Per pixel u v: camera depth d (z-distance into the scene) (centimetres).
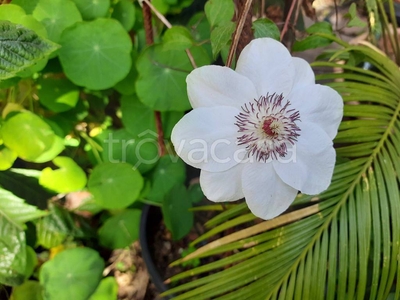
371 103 33
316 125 19
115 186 33
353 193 25
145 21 29
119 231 37
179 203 34
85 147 37
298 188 20
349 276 24
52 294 33
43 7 30
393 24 36
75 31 30
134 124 35
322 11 45
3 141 30
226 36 22
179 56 31
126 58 31
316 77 29
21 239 31
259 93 19
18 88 32
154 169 36
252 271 25
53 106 32
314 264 25
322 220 25
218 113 19
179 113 35
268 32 23
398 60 37
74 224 36
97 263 34
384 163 26
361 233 25
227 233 35
